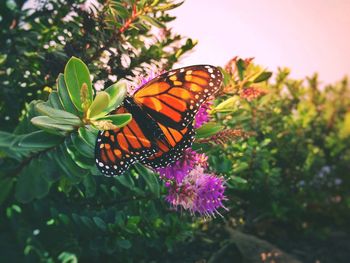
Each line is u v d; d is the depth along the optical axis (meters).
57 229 0.24
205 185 0.23
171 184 0.22
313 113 0.63
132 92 0.22
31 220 0.23
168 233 0.31
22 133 0.19
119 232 0.25
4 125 0.27
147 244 0.30
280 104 0.52
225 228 0.42
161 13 0.31
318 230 0.54
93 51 0.28
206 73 0.19
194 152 0.21
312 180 0.58
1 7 0.29
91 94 0.17
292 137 0.51
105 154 0.18
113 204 0.28
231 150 0.37
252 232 0.47
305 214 0.55
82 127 0.17
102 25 0.27
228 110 0.24
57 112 0.16
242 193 0.45
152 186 0.23
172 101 0.20
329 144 0.64
